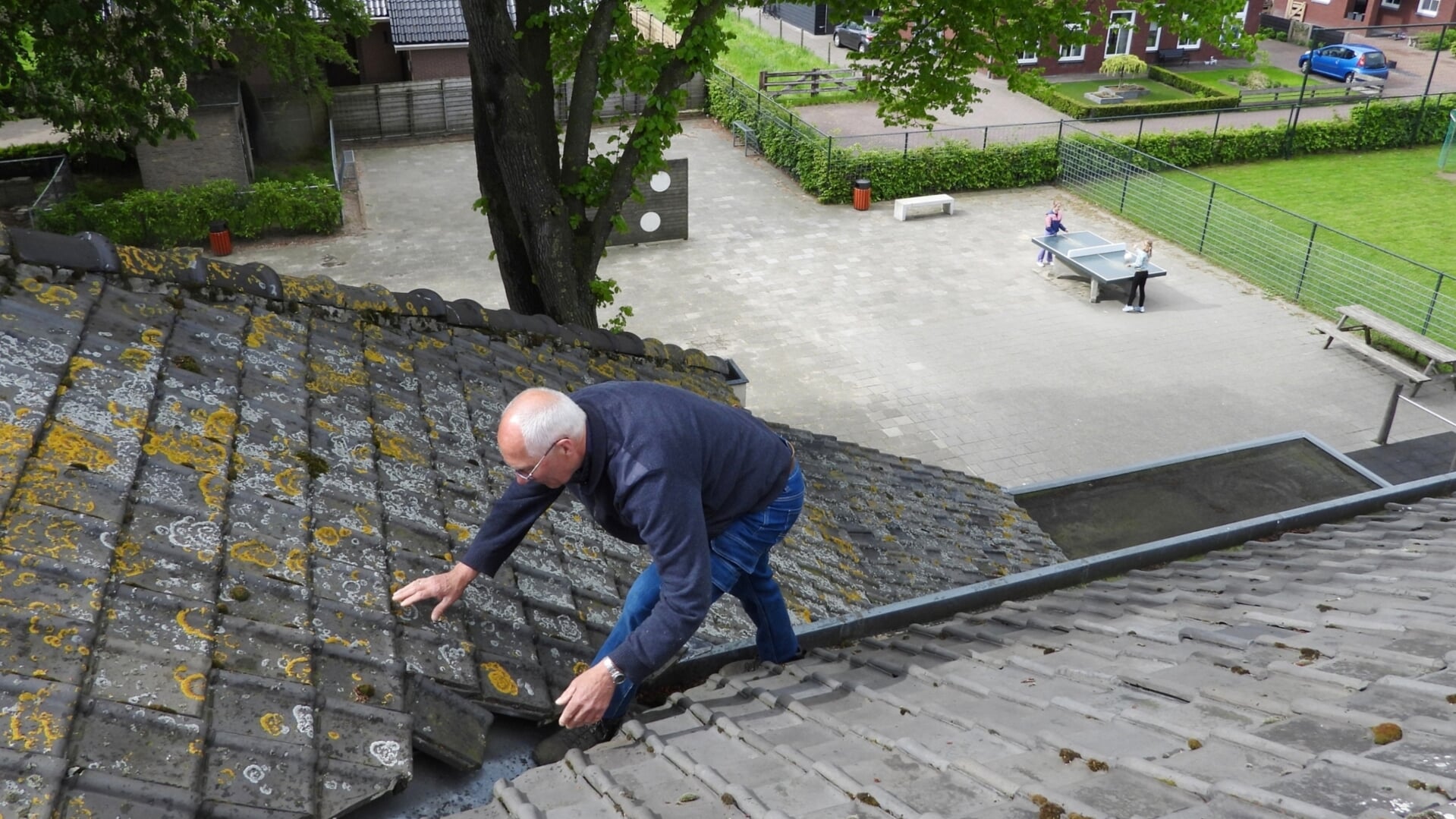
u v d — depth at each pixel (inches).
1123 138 1256.8
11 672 93.7
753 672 163.2
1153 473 381.4
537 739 129.3
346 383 191.0
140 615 108.0
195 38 605.9
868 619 195.8
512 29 355.6
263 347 185.5
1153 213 1080.2
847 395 742.5
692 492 115.0
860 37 1716.3
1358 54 1612.9
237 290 196.5
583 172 395.5
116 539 116.9
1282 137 1295.5
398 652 122.3
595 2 420.2
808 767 115.3
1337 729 111.4
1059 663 161.3
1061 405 733.9
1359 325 835.4
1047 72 1625.2
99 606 105.8
